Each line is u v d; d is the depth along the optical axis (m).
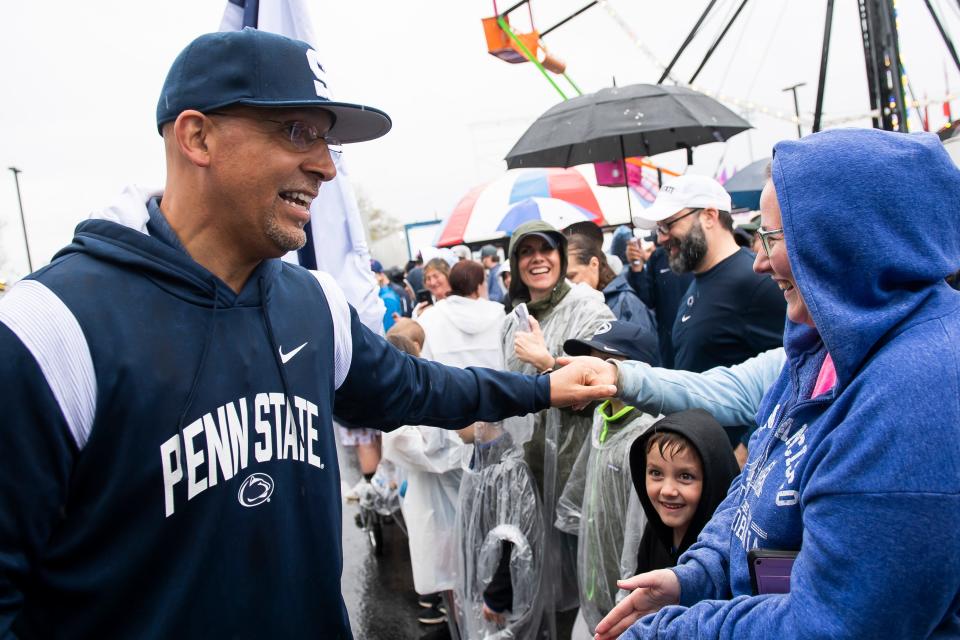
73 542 1.13
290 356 1.38
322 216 2.84
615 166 7.27
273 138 1.28
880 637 0.95
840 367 1.08
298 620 1.33
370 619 3.93
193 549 1.19
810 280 1.09
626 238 7.82
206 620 1.21
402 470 3.78
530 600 2.65
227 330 1.29
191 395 1.21
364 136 1.54
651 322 4.39
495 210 8.76
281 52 1.28
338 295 1.59
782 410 1.33
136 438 1.15
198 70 1.26
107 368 1.13
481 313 3.70
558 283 3.28
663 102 4.62
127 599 1.16
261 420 1.29
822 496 1.03
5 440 1.05
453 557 3.01
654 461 1.98
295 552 1.33
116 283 1.19
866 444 0.98
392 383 1.69
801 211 1.09
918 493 0.94
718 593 1.44
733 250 3.31
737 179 7.69
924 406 0.96
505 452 2.78
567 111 4.82
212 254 1.32
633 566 2.30
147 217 1.29
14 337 1.06
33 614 1.15
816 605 1.01
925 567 0.93
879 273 1.05
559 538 2.94
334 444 1.47
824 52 5.52
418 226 22.61
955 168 1.11
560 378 1.95
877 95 5.27
